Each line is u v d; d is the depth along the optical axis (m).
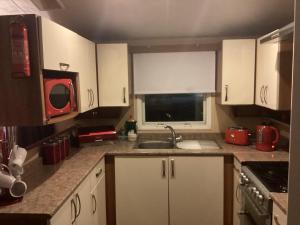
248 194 2.14
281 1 2.16
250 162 2.35
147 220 2.82
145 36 3.19
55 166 2.26
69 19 2.49
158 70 3.31
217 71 3.24
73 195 1.82
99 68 3.02
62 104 1.98
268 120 3.26
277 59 2.34
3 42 1.65
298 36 1.12
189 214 2.79
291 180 1.18
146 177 2.77
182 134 3.38
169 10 2.32
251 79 2.93
